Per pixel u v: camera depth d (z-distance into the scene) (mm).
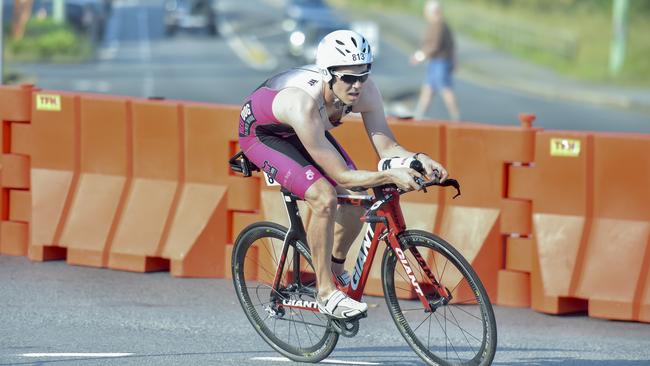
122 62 110688
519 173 25062
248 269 21172
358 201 18984
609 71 112562
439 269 18844
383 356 21062
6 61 101812
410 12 197375
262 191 26719
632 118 79375
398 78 98625
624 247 24188
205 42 145375
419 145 25625
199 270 26953
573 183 24594
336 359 20828
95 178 27906
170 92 80062
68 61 108188
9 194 28844
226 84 88875
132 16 198875
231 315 23922
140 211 27391
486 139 25188
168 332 22453
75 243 27656
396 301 19531
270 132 19422
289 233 20109
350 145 26031
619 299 23984
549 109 82750
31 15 126438
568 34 127500
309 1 121312
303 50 107188
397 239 18781
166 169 27359
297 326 20828
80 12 133625
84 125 27828
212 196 27016
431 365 19328
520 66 117562
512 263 25438
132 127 27516
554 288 24500
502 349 21797
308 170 18766
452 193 25672
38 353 20625
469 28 156250
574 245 24531
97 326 22719
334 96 18656
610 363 20875
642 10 153750
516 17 160000
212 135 26906
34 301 24516
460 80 105000
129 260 27266
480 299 18094
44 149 28141
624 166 24219
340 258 19859
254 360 20547
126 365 19953
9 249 28797
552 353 21562
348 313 19000
